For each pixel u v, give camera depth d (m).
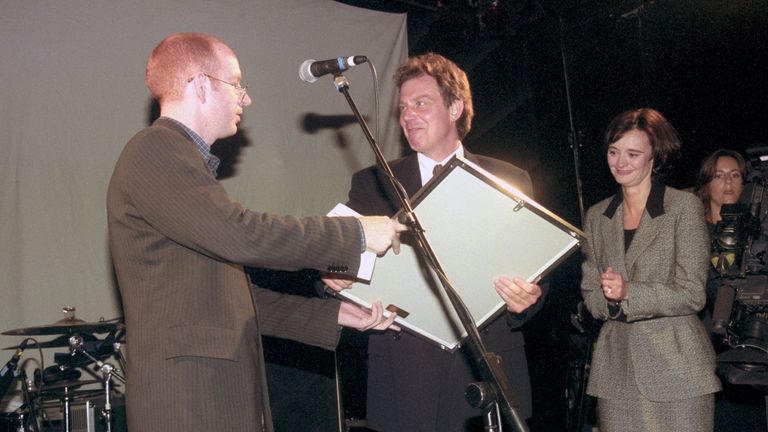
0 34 3.26
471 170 1.88
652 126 2.61
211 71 1.92
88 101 3.43
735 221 2.44
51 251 3.35
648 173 2.64
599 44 4.99
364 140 4.14
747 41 4.51
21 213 3.29
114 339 3.46
